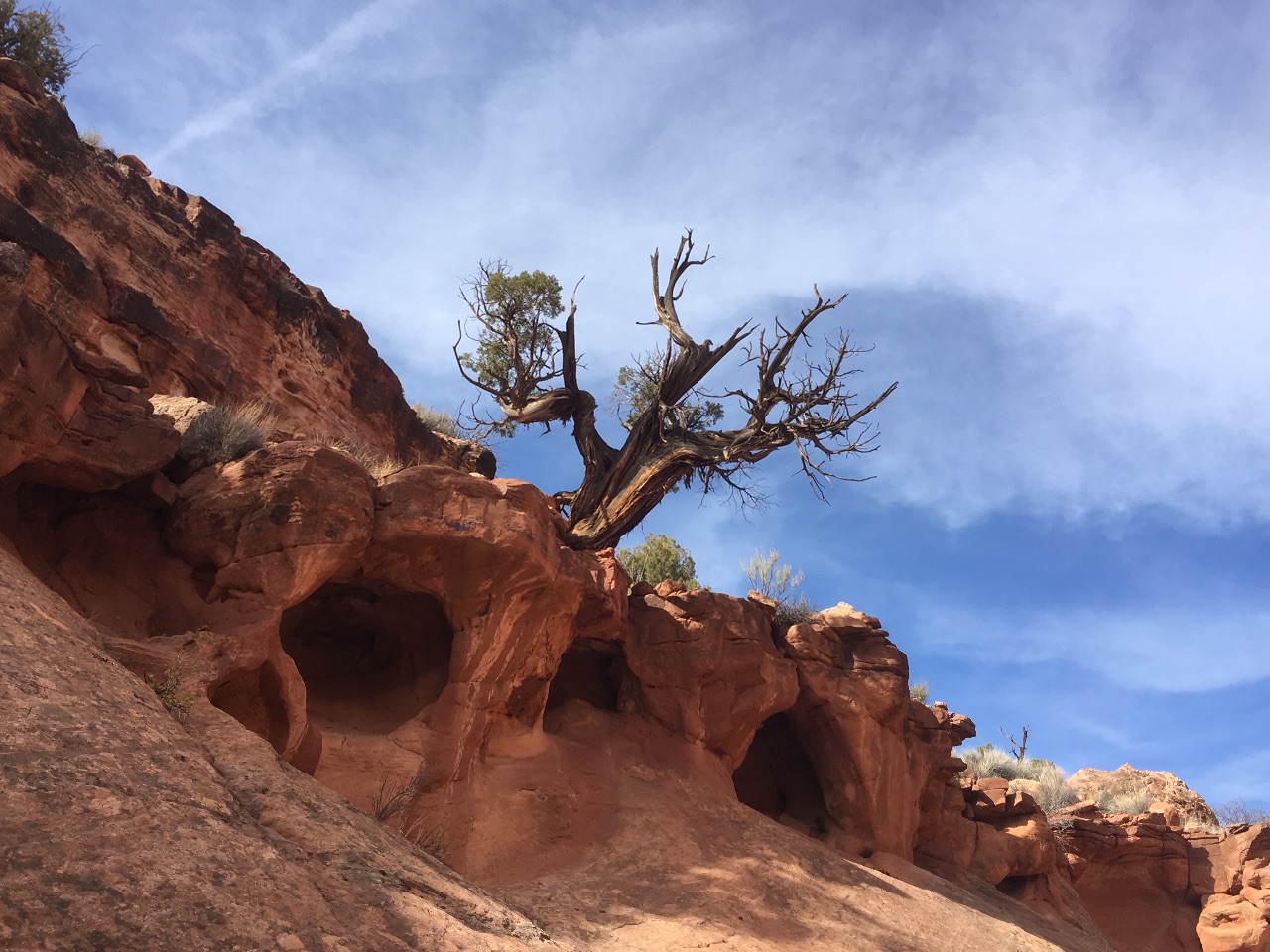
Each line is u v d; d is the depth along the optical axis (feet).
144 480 38.37
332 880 21.52
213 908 17.63
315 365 71.15
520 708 47.21
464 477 43.04
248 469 39.24
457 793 42.22
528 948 23.43
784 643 61.21
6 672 21.65
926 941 44.50
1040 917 68.85
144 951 15.85
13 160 52.44
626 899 39.65
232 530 38.09
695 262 77.41
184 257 62.08
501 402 74.38
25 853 16.71
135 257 57.77
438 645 45.70
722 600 57.16
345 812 26.32
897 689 61.98
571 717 52.60
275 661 35.53
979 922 50.29
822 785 62.18
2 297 31.40
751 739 57.77
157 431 37.88
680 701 53.83
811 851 49.73
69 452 35.09
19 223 45.39
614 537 69.21
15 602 25.48
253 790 24.43
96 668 24.88
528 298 74.90
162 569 38.45
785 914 42.19
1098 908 91.20
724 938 37.81
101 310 52.60
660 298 76.84
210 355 58.49
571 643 52.29
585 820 45.88
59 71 66.95
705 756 53.83
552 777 46.32
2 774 18.39
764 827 50.14
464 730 42.65
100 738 21.29
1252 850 92.63
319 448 39.63
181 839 19.20
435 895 23.95
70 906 16.05
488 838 42.06
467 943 21.53
